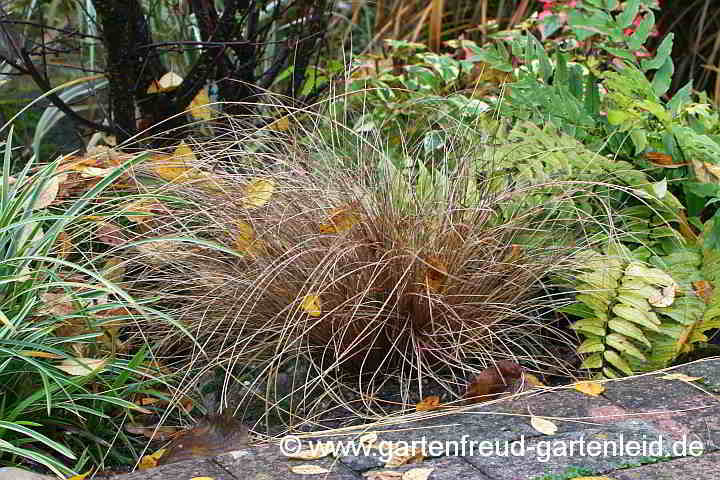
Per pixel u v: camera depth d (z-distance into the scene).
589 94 3.66
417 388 2.98
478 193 3.24
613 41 3.99
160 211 3.24
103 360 2.65
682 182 3.41
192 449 2.59
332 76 4.16
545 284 3.24
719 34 5.82
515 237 3.20
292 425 2.82
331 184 3.12
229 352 3.07
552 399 2.55
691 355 3.10
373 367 3.07
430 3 6.07
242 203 3.08
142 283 3.24
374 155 3.42
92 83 4.64
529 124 3.42
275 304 3.05
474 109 3.78
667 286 3.01
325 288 2.80
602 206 3.39
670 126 3.26
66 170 3.23
